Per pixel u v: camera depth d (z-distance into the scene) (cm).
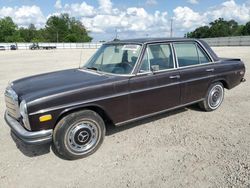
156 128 456
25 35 10681
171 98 445
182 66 463
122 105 381
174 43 459
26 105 309
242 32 9381
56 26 10675
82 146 356
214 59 527
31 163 347
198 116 514
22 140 322
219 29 9744
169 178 304
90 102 347
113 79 375
